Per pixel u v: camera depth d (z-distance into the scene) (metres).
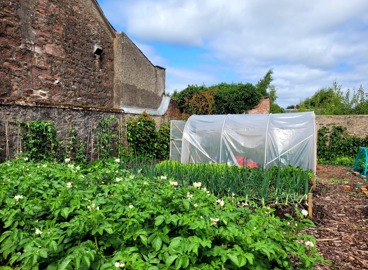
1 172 3.80
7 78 7.43
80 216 2.26
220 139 9.11
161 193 2.76
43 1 8.50
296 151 7.92
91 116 8.22
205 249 2.01
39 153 6.52
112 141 9.11
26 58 7.99
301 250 2.23
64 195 2.72
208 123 9.66
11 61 7.53
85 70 10.41
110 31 11.79
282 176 5.76
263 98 19.61
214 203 2.84
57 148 7.03
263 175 5.61
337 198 6.11
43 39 8.55
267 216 2.68
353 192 6.68
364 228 4.25
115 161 4.63
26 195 3.04
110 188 3.06
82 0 10.11
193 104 18.77
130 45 12.87
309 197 4.57
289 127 8.20
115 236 2.29
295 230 2.66
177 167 5.69
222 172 5.66
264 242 2.04
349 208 5.32
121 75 12.12
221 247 2.06
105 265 1.83
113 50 12.07
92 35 10.73
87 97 10.55
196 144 9.66
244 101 19.58
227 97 19.42
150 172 5.32
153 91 15.35
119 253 1.97
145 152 10.65
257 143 8.46
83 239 2.38
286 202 4.83
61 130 7.19
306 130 7.95
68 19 9.52
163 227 2.26
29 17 8.05
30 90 8.14
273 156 8.18
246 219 2.66
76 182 3.44
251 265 2.01
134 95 13.31
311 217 4.53
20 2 7.75
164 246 2.07
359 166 9.56
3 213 2.57
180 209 2.50
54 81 8.98
